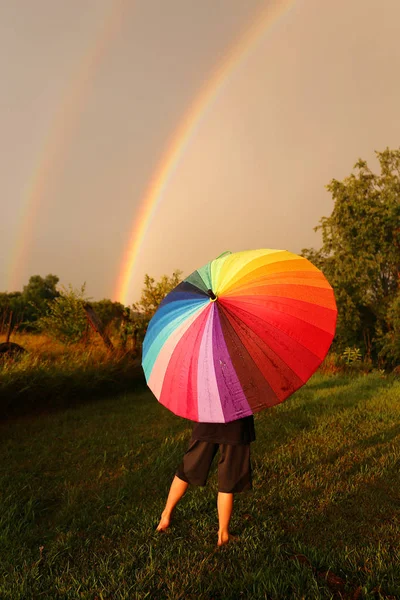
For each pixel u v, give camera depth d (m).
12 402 7.37
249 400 2.53
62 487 4.07
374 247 22.08
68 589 2.47
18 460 4.85
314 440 5.23
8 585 2.52
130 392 9.57
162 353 2.80
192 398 2.62
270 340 2.59
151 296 12.67
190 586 2.44
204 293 2.88
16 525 3.27
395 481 3.87
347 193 22.77
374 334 22.06
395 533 2.96
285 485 3.86
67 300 12.05
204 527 3.15
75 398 8.42
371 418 6.23
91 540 3.06
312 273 2.96
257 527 3.09
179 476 3.06
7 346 9.22
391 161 22.17
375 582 2.39
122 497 3.72
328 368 12.23
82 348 10.94
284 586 2.39
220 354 2.59
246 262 2.96
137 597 2.35
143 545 2.91
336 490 3.70
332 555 2.70
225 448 2.92
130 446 5.29
